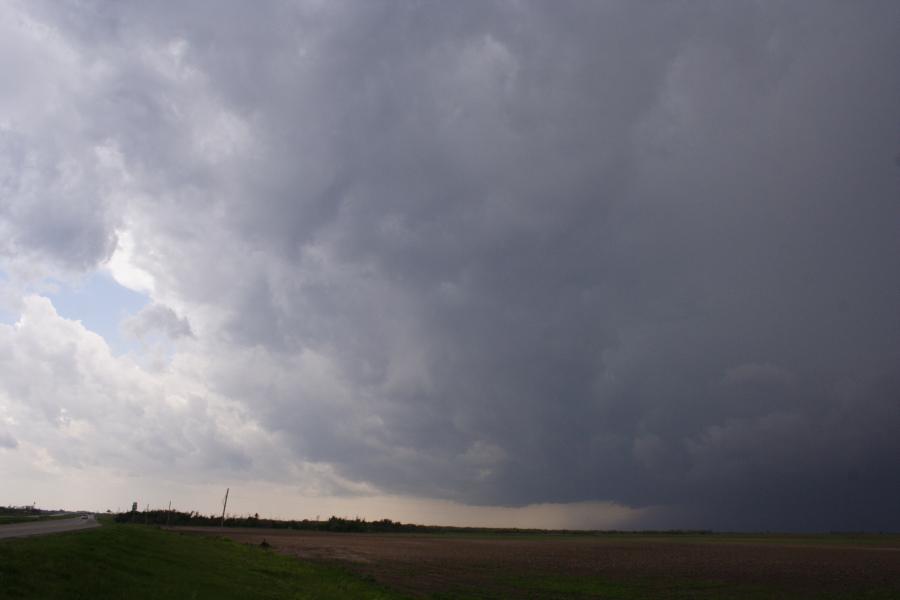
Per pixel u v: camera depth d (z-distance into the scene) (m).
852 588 66.00
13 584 20.91
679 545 186.12
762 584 68.88
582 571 81.31
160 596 25.52
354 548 119.00
